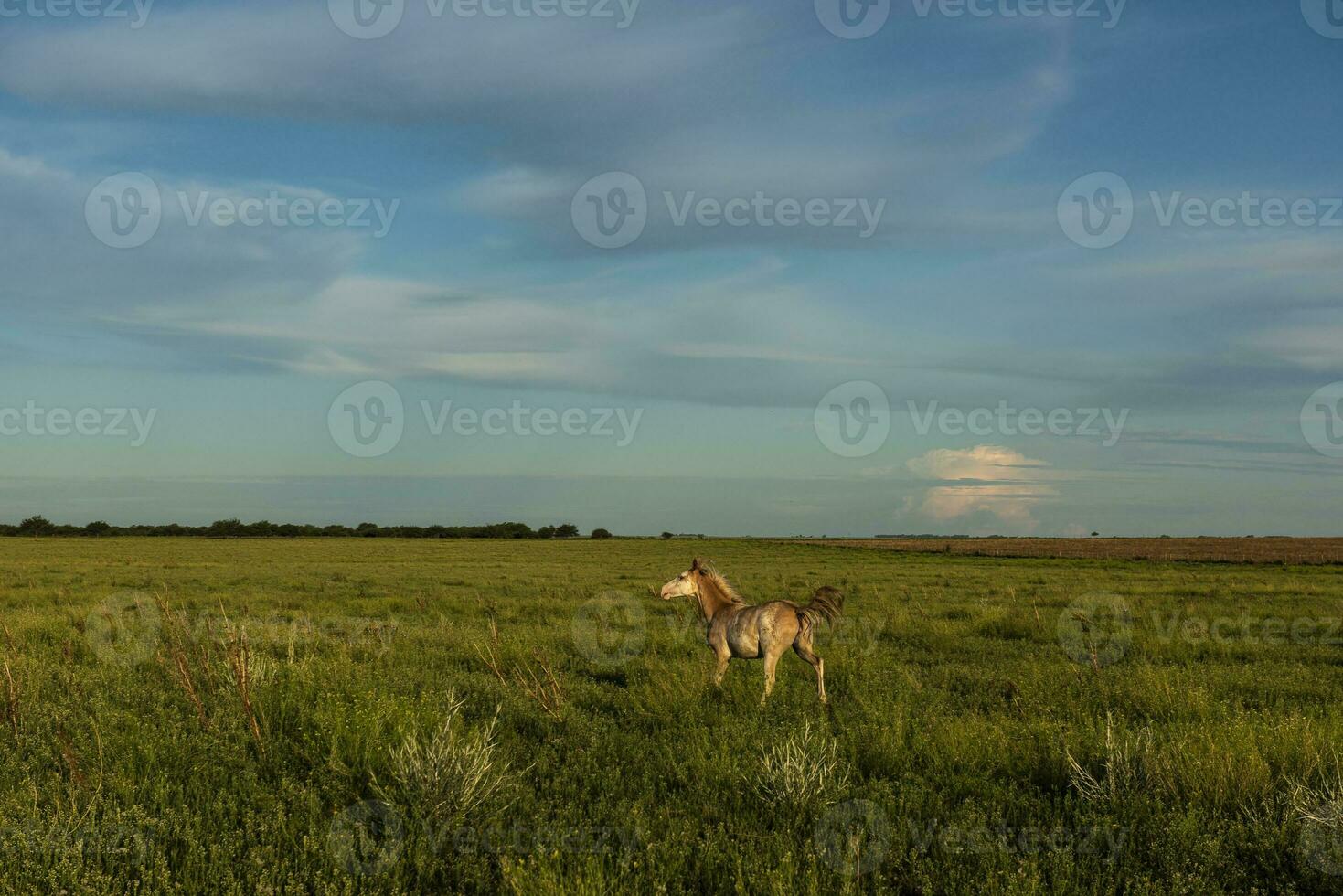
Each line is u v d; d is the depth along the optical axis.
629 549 95.31
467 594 29.31
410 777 6.11
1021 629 17.38
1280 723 7.73
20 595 26.23
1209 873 4.88
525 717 8.87
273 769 6.75
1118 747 6.93
